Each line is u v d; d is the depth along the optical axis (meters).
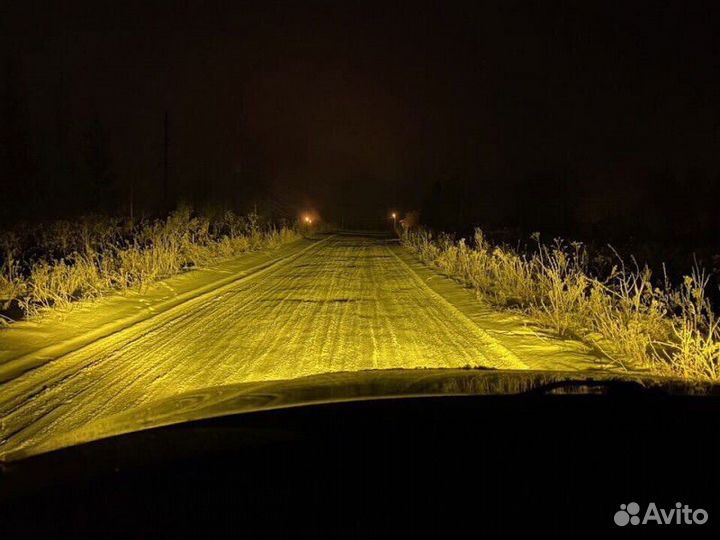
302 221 64.56
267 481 2.60
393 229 92.88
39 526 2.34
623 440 2.87
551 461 2.68
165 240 24.62
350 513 2.36
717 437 2.90
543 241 39.94
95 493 2.57
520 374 4.46
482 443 2.88
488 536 2.24
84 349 10.55
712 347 8.25
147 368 9.30
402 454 2.79
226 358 9.98
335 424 3.20
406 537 2.24
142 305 15.14
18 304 13.64
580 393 3.60
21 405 7.49
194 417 3.63
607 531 2.25
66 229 28.98
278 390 4.21
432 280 21.69
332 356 10.19
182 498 2.48
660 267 23.53
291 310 15.05
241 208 60.25
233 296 17.47
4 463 3.10
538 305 14.59
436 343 11.27
